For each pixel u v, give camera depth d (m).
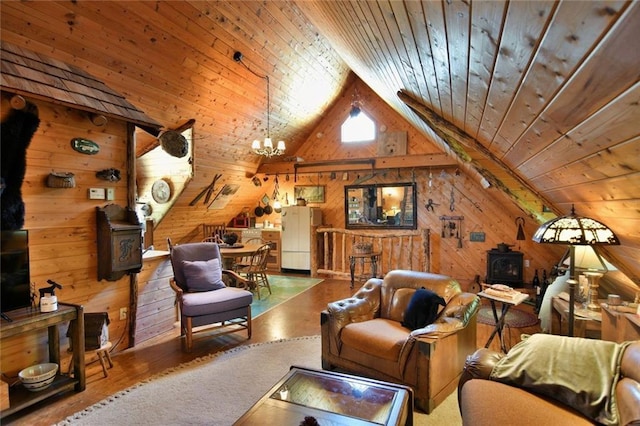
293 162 6.89
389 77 2.86
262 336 3.71
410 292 2.95
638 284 2.55
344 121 7.12
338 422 1.57
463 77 1.48
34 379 2.40
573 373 1.63
